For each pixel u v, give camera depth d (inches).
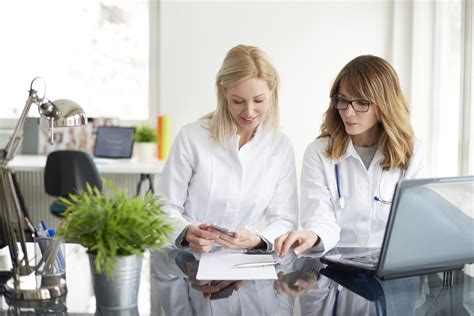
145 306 42.8
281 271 52.8
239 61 63.9
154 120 165.3
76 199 44.9
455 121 133.6
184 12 154.0
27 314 41.0
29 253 51.6
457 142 131.8
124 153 155.1
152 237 44.5
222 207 72.8
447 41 138.8
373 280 50.3
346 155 70.6
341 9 153.3
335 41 154.0
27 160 149.5
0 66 163.5
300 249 59.2
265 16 153.5
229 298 44.7
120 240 42.8
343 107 66.0
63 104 50.6
